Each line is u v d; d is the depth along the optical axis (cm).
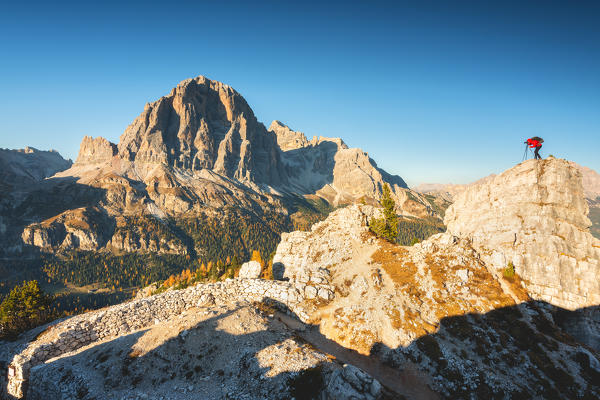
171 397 3253
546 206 6712
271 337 4306
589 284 5831
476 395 3969
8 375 4081
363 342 4809
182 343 4003
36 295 6072
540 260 6250
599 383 4219
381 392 3288
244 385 3412
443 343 4775
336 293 6188
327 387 3262
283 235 8969
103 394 3319
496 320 5303
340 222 8938
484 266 6531
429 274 6344
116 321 4784
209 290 5847
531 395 4019
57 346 4262
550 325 5288
